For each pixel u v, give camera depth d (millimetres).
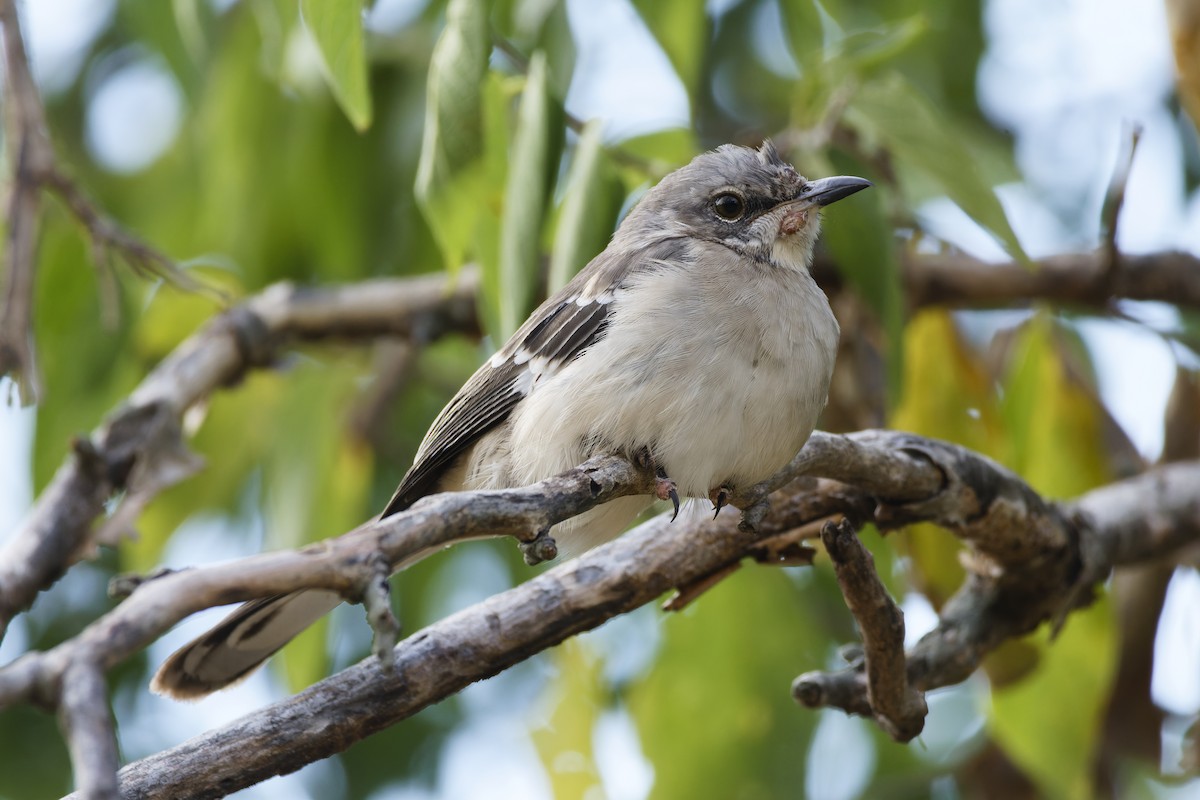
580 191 8227
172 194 12406
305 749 6762
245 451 12195
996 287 11328
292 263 12242
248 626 7926
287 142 11578
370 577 5242
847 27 12305
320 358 12898
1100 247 11461
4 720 11367
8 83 8859
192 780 6543
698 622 10602
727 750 10359
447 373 13578
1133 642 11125
